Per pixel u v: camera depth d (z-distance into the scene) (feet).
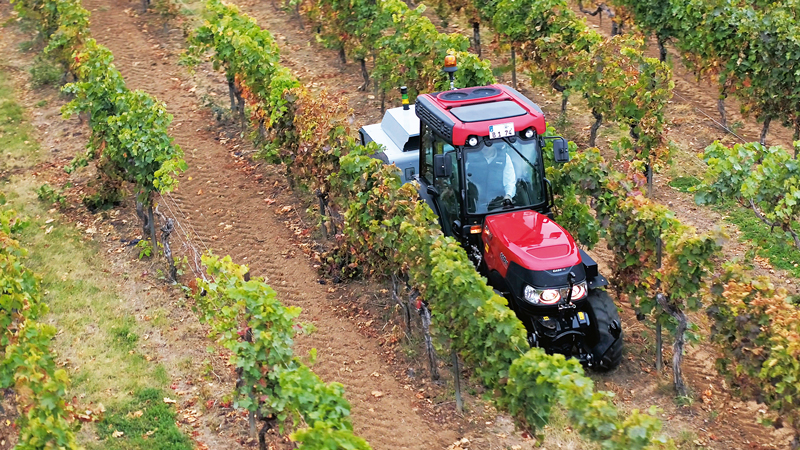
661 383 31.09
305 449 22.15
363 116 55.42
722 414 29.50
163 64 65.67
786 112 46.29
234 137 54.29
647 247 31.65
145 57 66.85
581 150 49.83
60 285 38.88
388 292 38.09
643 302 31.45
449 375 32.30
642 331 34.30
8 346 26.50
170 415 30.09
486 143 31.83
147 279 39.52
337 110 40.45
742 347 26.89
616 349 30.45
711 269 29.27
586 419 22.41
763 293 27.09
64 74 62.85
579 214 35.53
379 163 35.04
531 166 32.48
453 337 28.96
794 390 25.16
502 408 27.45
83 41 59.67
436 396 31.17
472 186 32.17
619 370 31.96
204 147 53.01
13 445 28.94
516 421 26.50
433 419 29.96
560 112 55.47
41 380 25.32
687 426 28.81
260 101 48.32
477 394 31.17
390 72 53.31
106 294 38.27
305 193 46.93
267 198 47.09
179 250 41.88
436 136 34.22
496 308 26.50
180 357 33.68
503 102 34.19
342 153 38.73
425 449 28.45
